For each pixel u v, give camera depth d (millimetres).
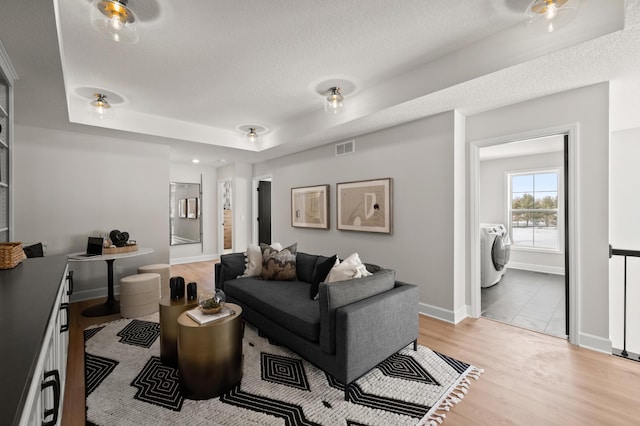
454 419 1684
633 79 2355
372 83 3055
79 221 3965
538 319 3211
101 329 2922
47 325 883
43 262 1861
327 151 4523
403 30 2166
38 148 3691
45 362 979
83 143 3986
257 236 6555
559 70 2213
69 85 3021
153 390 1926
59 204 3832
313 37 2232
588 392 1914
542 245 5652
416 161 3375
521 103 2838
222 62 2584
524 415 1711
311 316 2156
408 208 3455
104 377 2074
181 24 2049
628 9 1527
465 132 3242
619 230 3863
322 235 4648
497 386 1985
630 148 3807
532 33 1890
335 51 2432
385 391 1929
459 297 3166
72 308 3613
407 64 2666
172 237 6375
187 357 1846
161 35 2178
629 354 2404
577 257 2537
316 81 2980
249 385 1985
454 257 3066
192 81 2955
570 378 2070
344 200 4184
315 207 4684
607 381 2031
